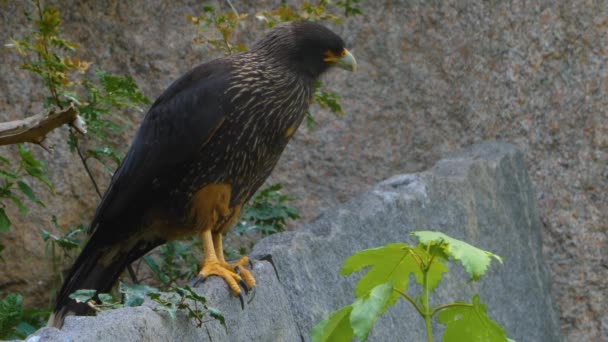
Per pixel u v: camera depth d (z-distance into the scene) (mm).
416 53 13453
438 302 10953
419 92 13453
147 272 12078
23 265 11672
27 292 11695
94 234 9375
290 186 12977
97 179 12094
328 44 9625
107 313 6809
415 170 13375
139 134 9328
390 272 6895
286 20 11156
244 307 8273
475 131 13602
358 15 13219
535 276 13086
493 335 6680
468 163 12273
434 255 6566
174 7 12625
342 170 13133
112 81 10344
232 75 9141
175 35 12586
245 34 12805
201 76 9250
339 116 13180
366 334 6289
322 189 13047
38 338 6312
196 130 9008
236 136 9078
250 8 12852
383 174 13250
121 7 12414
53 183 11828
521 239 12914
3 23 11750
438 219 11297
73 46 10297
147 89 12453
